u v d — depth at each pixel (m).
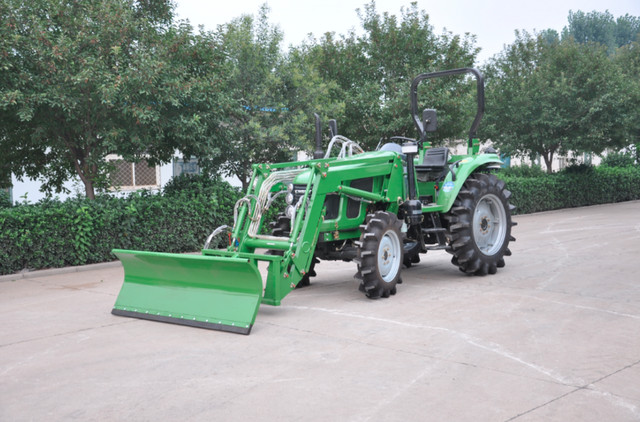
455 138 15.32
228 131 10.96
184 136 9.84
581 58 19.25
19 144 10.30
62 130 9.77
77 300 6.87
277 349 4.63
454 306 5.92
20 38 8.50
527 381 3.79
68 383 3.99
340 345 4.68
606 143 19.97
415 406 3.43
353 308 5.98
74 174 11.36
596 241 10.68
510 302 6.03
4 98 8.20
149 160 11.23
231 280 5.33
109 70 9.08
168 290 5.80
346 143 6.93
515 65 20.09
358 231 6.93
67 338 5.16
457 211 7.32
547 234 12.20
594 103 18.52
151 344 4.88
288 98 12.63
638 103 19.14
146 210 9.89
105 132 9.38
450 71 7.56
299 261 5.83
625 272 7.52
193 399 3.62
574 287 6.69
